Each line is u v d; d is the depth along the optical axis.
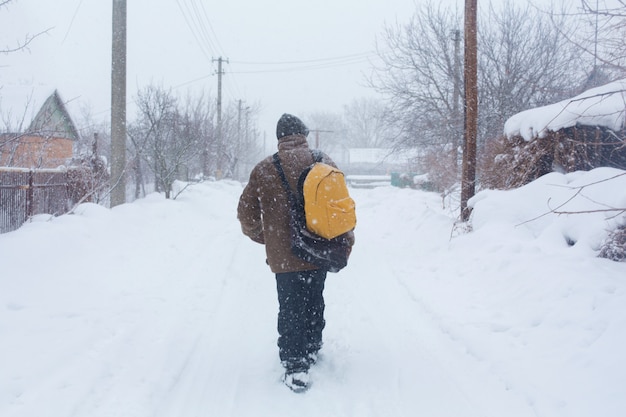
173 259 8.34
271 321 5.65
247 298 6.51
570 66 18.11
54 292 6.09
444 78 19.89
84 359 4.30
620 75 5.57
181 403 3.86
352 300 6.41
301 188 4.15
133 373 4.16
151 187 24.80
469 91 10.09
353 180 61.22
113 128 11.90
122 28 11.78
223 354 4.77
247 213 4.38
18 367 4.06
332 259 4.12
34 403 3.55
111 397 3.76
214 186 23.05
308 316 4.42
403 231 11.20
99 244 8.30
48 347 4.50
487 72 18.81
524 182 9.40
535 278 5.67
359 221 14.74
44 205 10.26
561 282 5.33
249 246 9.97
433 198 16.33
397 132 21.47
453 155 16.89
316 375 4.36
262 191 4.23
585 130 8.36
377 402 3.88
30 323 5.10
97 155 13.65
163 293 6.42
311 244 4.11
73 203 11.41
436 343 4.95
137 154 16.33
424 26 20.05
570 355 4.06
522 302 5.37
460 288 6.36
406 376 4.29
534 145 9.25
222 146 31.45
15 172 9.41
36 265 6.77
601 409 3.34
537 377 3.91
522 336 4.65
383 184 52.41
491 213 8.10
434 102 19.94
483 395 3.87
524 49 18.53
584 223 6.70
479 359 4.44
